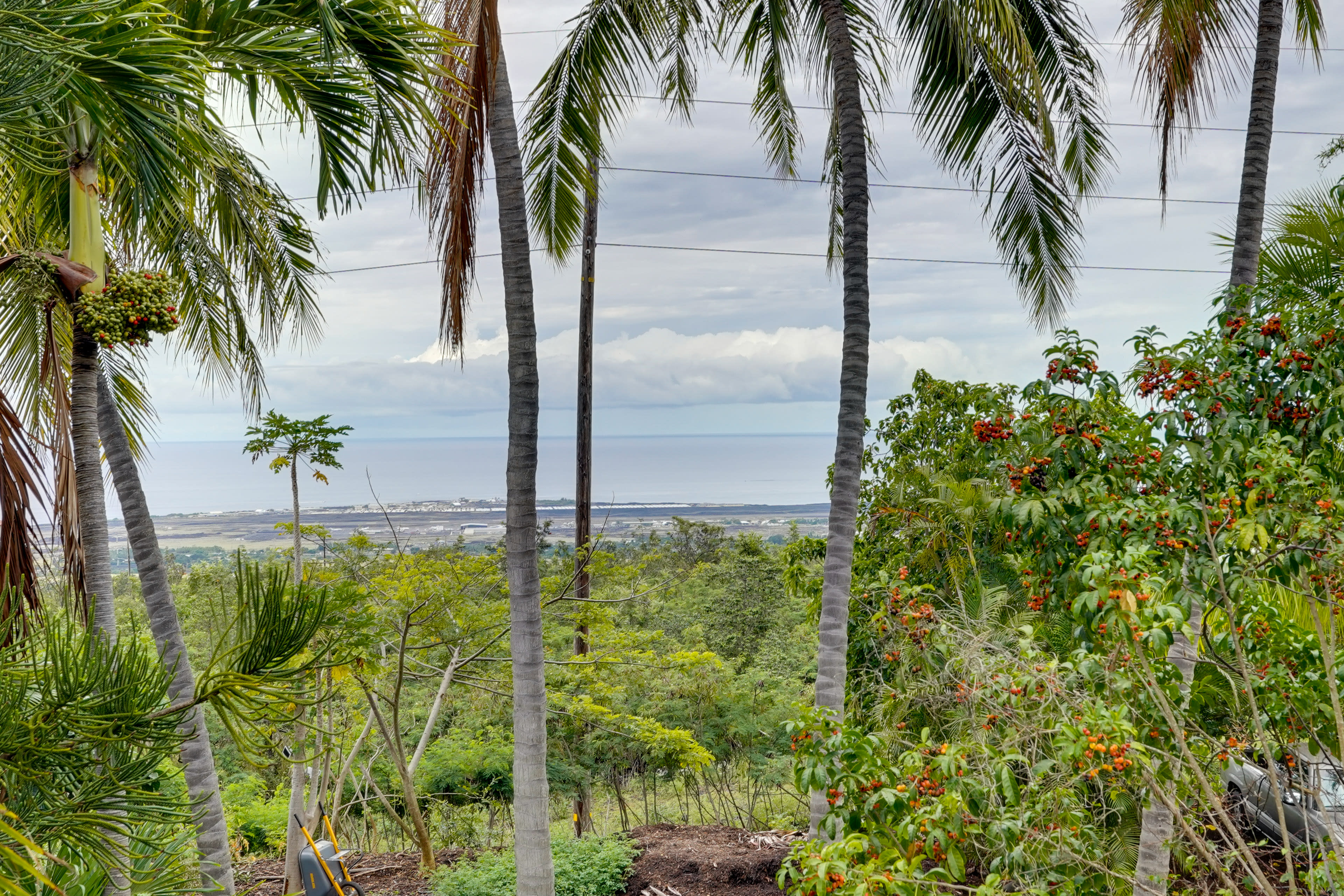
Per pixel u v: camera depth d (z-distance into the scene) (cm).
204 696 226
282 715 235
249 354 769
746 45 847
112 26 270
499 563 913
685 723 1253
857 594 783
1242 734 498
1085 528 445
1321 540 387
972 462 840
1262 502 402
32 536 331
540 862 595
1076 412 477
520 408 610
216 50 373
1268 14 687
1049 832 382
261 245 680
